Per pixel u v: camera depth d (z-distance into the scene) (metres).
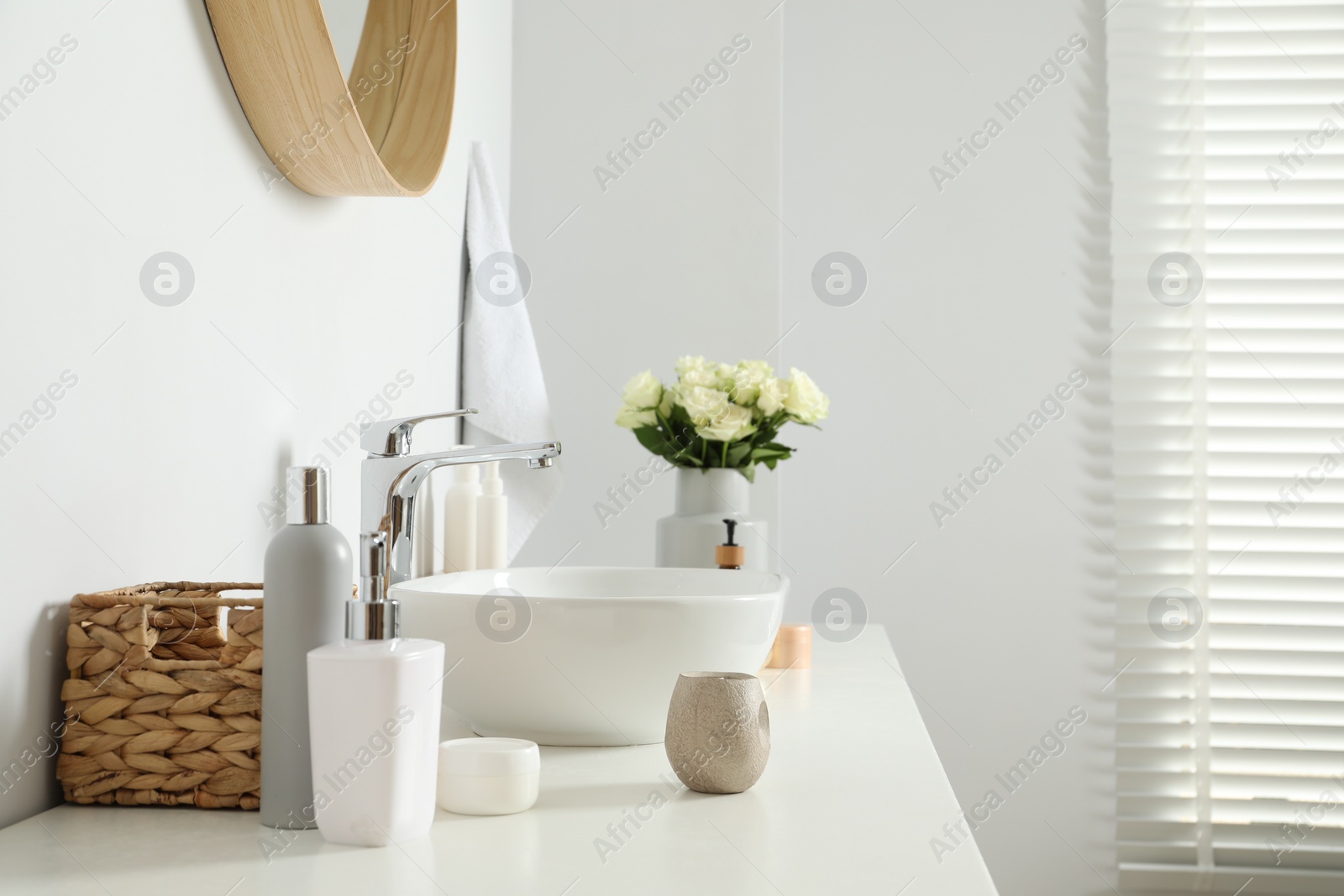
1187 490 2.13
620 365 1.94
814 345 2.19
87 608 0.64
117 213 0.68
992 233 2.18
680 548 1.56
